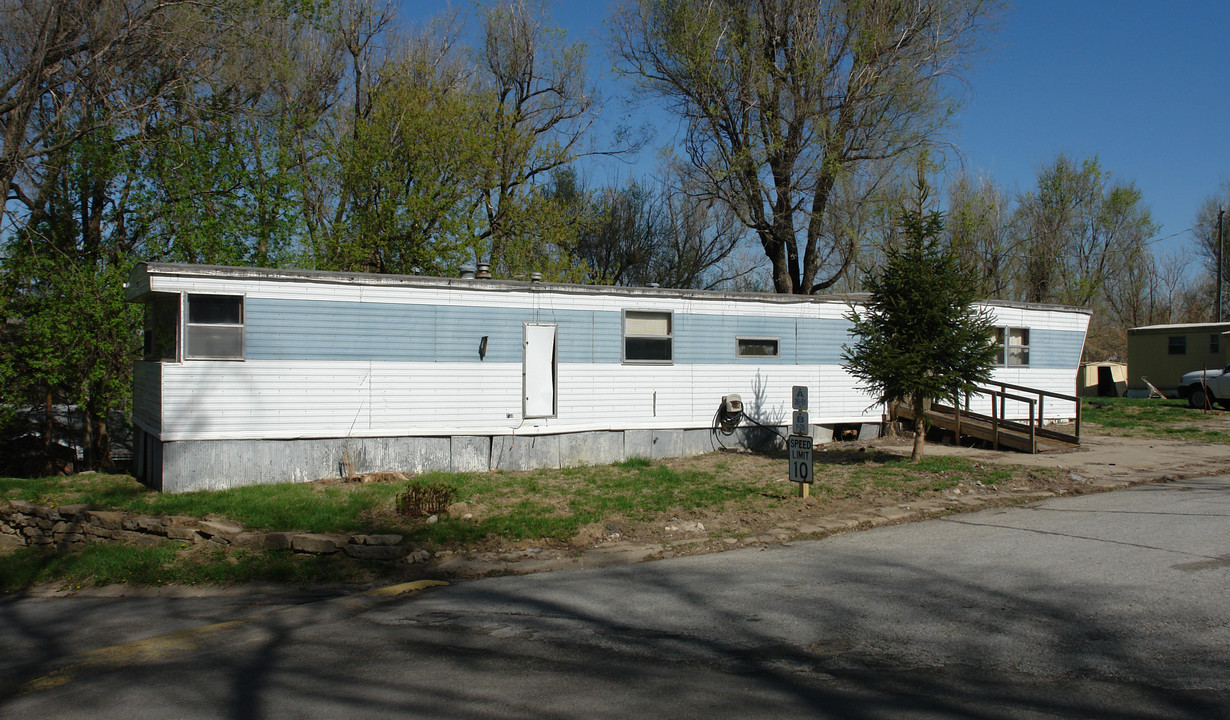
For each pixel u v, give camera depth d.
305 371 12.30
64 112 16.06
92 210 17.69
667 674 5.05
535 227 23.56
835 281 28.17
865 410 17.59
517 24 27.19
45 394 17.14
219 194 18.17
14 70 16.16
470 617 6.59
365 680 5.13
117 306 15.94
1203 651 5.05
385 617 6.74
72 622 7.36
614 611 6.57
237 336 11.89
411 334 13.06
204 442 11.68
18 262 16.02
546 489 11.64
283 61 20.88
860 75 22.53
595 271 30.48
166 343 12.27
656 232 31.48
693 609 6.52
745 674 4.99
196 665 5.63
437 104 22.08
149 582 8.57
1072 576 6.91
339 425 12.52
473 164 22.17
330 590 8.02
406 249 21.73
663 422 15.23
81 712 4.79
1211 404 24.48
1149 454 14.91
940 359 12.77
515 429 13.81
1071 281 36.66
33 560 9.53
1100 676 4.71
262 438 11.99
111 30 15.74
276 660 5.64
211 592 8.17
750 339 16.20
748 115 24.08
